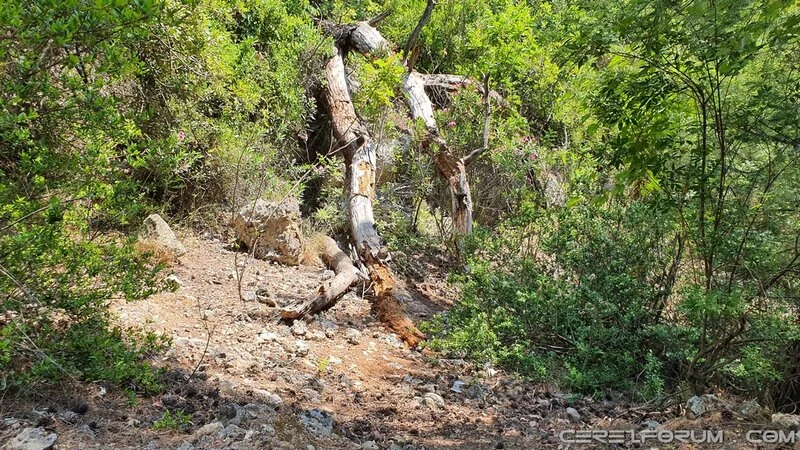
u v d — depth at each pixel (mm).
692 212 5117
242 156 7543
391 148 10086
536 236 8438
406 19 12227
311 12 11258
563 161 9875
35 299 3148
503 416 4852
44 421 2994
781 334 4750
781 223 4965
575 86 7609
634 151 4988
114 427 3111
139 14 2934
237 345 5035
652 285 6281
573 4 5234
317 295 6238
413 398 4914
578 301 6289
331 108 9438
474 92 10398
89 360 3518
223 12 7930
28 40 2875
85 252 3490
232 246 7445
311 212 9141
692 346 5551
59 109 3316
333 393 4688
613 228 6746
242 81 7871
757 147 4977
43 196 3396
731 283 4816
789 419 4004
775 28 3891
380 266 7148
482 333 6133
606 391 5621
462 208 9227
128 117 3666
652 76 4824
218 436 3121
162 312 5227
